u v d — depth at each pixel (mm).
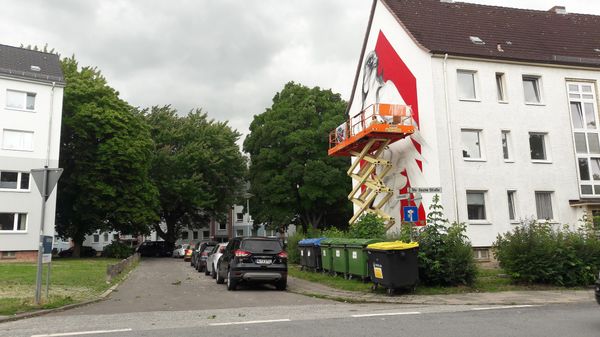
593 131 24859
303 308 11102
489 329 7887
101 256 42469
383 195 26281
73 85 38406
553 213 23516
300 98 46312
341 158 43094
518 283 14719
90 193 37969
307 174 41344
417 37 23734
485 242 21984
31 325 8914
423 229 14469
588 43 26734
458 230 14484
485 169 22625
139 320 9367
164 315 10070
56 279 17500
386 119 23234
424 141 22969
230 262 15734
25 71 33219
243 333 7750
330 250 18234
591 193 24125
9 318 9562
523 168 23234
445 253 14031
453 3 27656
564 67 24781
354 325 8398
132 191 40000
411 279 12883
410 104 24188
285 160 43375
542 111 24094
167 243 54062
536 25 27281
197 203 51125
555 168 23734
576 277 14438
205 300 12969
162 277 21688
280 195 42750
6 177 31984
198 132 55250
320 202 42812
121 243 41594
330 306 11484
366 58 29703
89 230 41375
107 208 38719
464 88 23562
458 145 22406
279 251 15625
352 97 32188
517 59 23797
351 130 26547
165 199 51281
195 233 80250
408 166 24172
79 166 38031
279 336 7461
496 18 27125
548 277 14289
